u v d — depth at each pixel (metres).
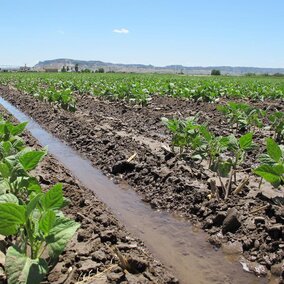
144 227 5.07
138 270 3.68
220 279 3.89
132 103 16.27
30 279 2.69
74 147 9.51
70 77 40.12
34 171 6.41
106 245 4.03
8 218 2.87
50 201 3.16
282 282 3.80
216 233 4.77
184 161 7.03
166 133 10.23
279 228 4.36
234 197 5.43
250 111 9.59
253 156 7.77
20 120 14.03
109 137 9.43
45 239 2.95
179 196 5.75
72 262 3.64
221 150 6.42
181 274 3.95
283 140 8.71
